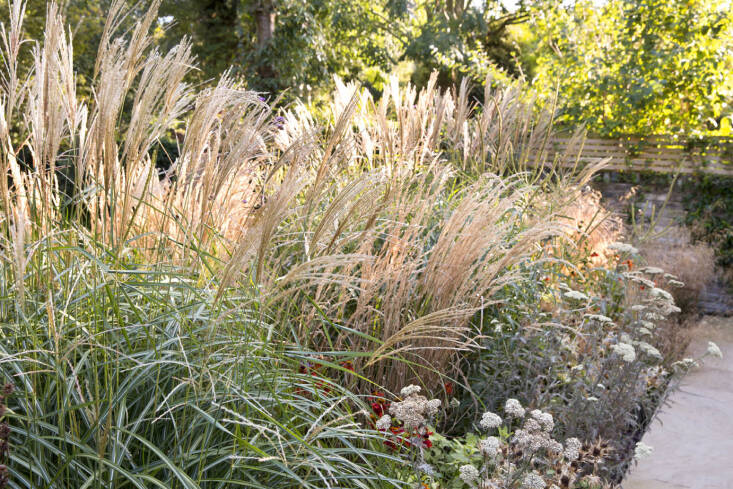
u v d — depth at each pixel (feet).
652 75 28.04
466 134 16.21
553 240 15.28
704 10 27.53
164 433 6.52
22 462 5.53
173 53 7.43
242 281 7.23
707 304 23.93
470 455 9.52
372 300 10.78
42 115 6.93
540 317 13.03
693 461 11.98
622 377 12.02
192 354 6.99
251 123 8.11
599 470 10.98
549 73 33.32
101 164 7.30
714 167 25.44
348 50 65.41
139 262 8.14
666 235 25.00
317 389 7.83
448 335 10.53
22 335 6.36
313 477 6.77
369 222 8.64
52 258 7.11
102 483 5.69
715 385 16.21
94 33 43.29
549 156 26.86
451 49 63.67
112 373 6.34
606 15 32.60
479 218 10.33
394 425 9.55
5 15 34.01
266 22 47.98
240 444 6.16
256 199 10.04
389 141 13.75
